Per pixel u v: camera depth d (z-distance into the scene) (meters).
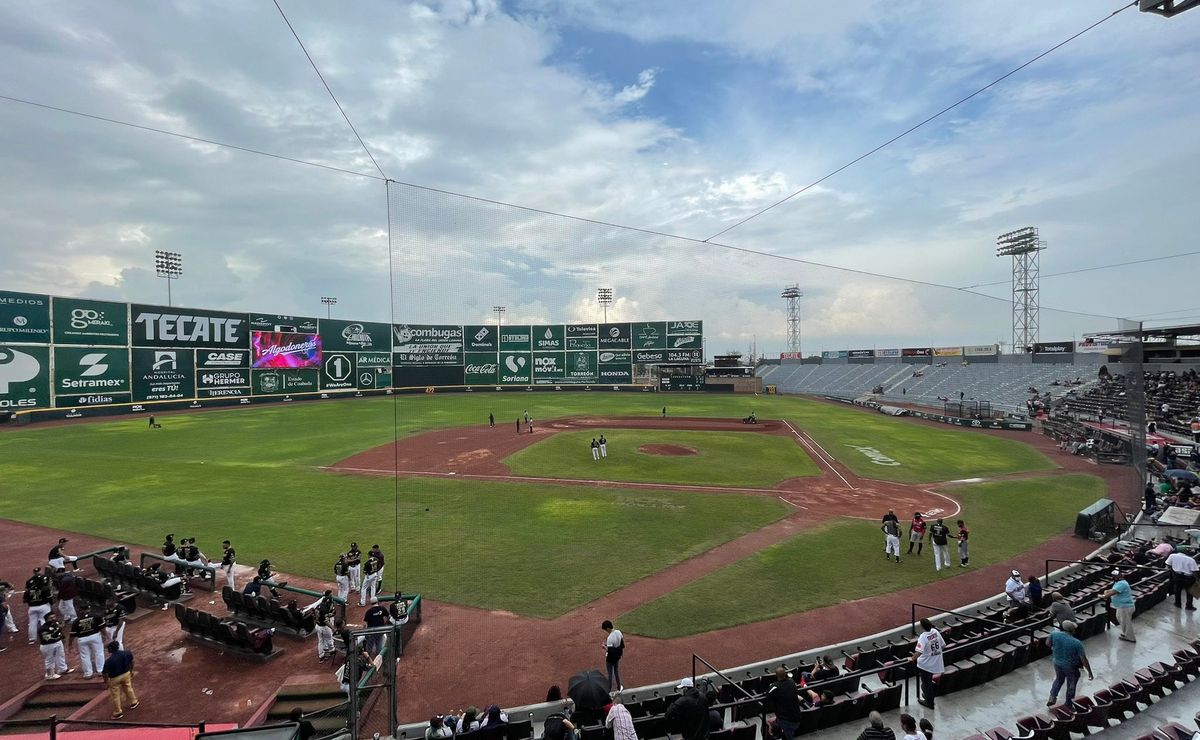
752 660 11.85
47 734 8.87
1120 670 10.40
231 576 15.68
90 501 23.88
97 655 11.43
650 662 11.82
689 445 39.28
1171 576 13.12
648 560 17.31
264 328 67.62
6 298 48.53
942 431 46.22
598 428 47.12
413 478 28.11
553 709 9.95
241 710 10.26
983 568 16.81
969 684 10.04
